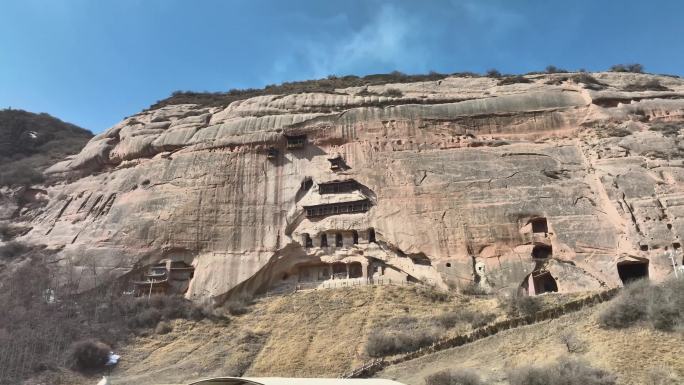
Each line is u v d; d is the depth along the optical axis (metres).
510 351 31.53
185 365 38.44
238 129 61.09
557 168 50.62
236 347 40.50
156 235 53.72
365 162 55.81
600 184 47.62
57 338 40.91
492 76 70.88
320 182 55.59
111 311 46.78
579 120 54.62
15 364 37.19
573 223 46.03
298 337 41.16
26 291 48.34
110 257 52.94
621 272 44.53
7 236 59.88
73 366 38.09
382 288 48.00
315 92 67.19
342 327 41.72
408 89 64.44
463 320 39.12
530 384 26.20
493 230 48.03
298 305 47.25
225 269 51.66
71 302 47.84
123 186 59.88
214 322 45.97
